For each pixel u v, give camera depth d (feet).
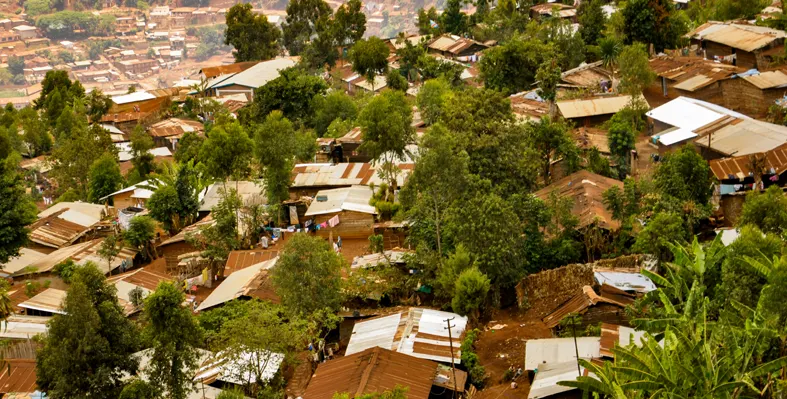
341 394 146.61
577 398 142.00
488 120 247.29
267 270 210.79
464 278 184.24
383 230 240.73
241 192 281.54
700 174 218.59
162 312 151.94
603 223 212.43
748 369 121.29
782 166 230.48
